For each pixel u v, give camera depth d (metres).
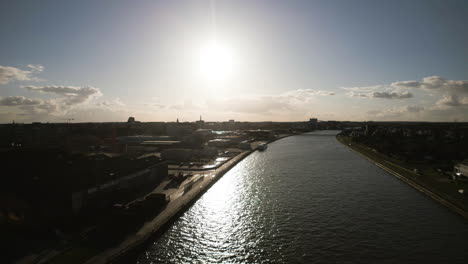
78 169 60.06
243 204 69.75
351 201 71.69
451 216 60.69
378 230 53.22
